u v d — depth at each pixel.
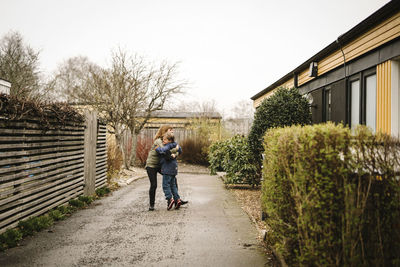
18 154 4.89
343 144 2.77
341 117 8.43
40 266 3.74
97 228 5.39
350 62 7.93
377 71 6.75
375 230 2.77
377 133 2.88
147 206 7.28
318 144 2.86
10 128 4.76
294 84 11.86
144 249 4.38
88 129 8.15
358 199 2.69
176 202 6.98
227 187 10.61
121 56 14.87
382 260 2.73
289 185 3.42
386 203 2.79
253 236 4.99
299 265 3.27
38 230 5.15
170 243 4.64
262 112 9.06
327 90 9.54
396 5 5.81
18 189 4.93
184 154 20.08
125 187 10.41
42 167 5.80
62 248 4.38
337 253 2.76
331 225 2.78
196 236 4.98
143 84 15.78
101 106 15.10
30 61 22.80
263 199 4.36
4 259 3.94
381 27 6.46
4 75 21.19
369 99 7.19
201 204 7.62
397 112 6.24
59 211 6.28
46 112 5.80
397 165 2.86
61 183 6.67
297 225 3.32
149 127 20.81
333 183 2.78
